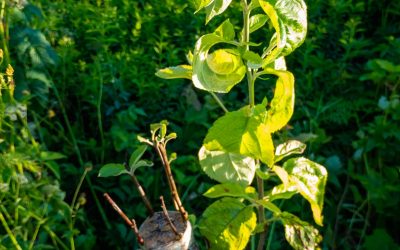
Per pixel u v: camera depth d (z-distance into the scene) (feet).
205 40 6.71
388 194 12.09
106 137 13.50
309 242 7.95
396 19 16.66
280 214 7.97
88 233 11.73
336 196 13.17
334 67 14.70
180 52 14.94
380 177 12.27
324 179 7.79
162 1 15.51
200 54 6.70
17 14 12.92
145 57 14.25
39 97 12.93
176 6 15.40
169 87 13.97
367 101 13.87
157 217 7.66
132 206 12.51
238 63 6.83
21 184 10.47
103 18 14.79
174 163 12.91
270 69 7.11
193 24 15.08
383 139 12.57
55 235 10.76
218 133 7.02
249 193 7.97
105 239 12.17
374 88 14.76
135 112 13.14
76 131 13.78
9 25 12.85
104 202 12.96
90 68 14.12
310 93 14.42
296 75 14.82
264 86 14.11
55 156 11.08
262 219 8.28
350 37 14.44
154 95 13.93
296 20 6.50
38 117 13.51
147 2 16.35
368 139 12.64
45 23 14.51
